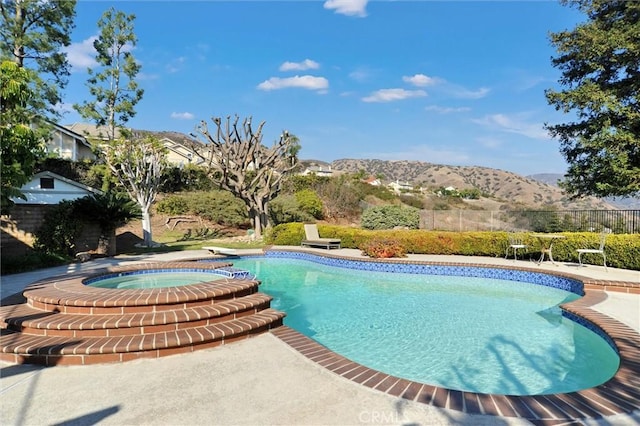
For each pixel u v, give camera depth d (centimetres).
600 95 1357
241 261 1438
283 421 288
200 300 549
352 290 960
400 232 1490
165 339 443
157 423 288
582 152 1567
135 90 1816
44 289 603
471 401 313
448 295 902
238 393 338
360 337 598
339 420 287
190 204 2347
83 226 1337
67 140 2683
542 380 435
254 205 2020
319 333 621
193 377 374
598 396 318
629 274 922
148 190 1702
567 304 654
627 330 501
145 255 1419
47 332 469
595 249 1071
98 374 385
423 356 516
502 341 575
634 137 1320
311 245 1669
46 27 1844
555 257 1197
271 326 542
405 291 948
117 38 1769
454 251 1380
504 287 994
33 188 1605
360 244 1559
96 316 504
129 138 1784
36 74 1714
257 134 1991
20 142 797
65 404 321
